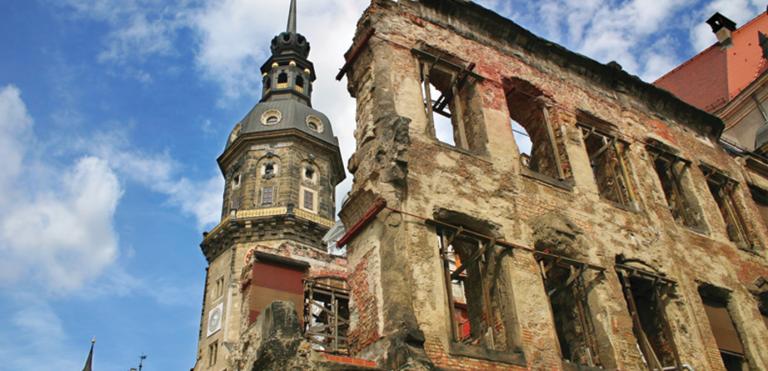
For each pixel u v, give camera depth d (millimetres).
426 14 16922
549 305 13523
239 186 51844
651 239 17047
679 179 20484
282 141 54000
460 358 11711
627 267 15766
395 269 11938
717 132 22891
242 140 53812
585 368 13109
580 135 17969
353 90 16359
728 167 22344
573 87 18984
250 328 11547
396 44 15836
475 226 13961
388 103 14516
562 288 15250
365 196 13445
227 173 54625
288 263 25625
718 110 35969
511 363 12203
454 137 16266
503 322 13133
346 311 24734
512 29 18156
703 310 16656
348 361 10680
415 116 14727
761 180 24031
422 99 15250
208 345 43031
